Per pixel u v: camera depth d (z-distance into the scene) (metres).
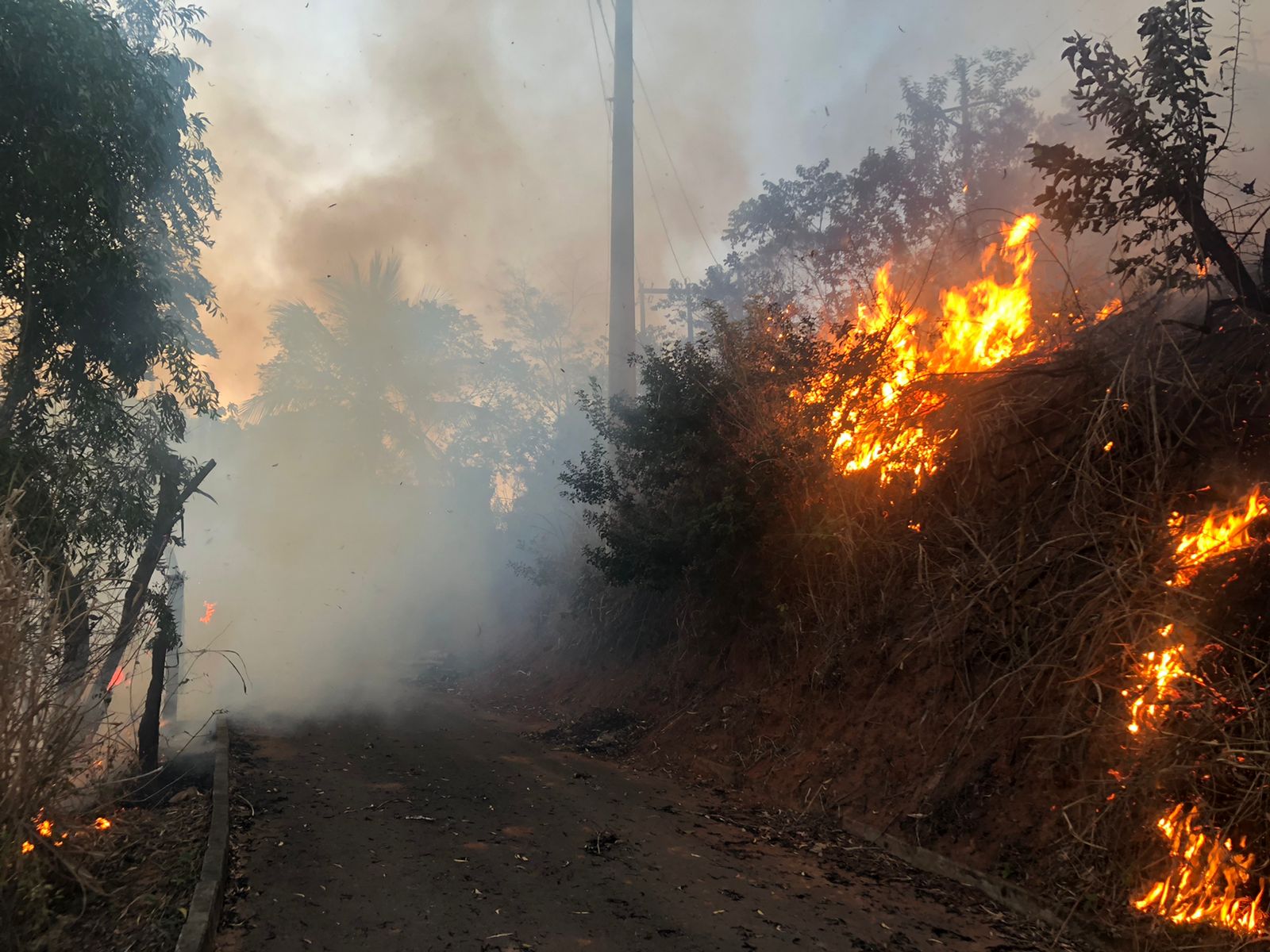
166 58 8.15
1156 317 7.90
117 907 5.20
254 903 5.39
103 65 7.02
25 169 6.73
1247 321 6.80
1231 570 5.74
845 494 9.46
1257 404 6.36
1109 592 6.21
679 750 9.78
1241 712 5.16
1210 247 6.99
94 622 5.95
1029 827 6.05
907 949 5.05
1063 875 5.60
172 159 8.35
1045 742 6.34
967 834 6.38
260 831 6.72
